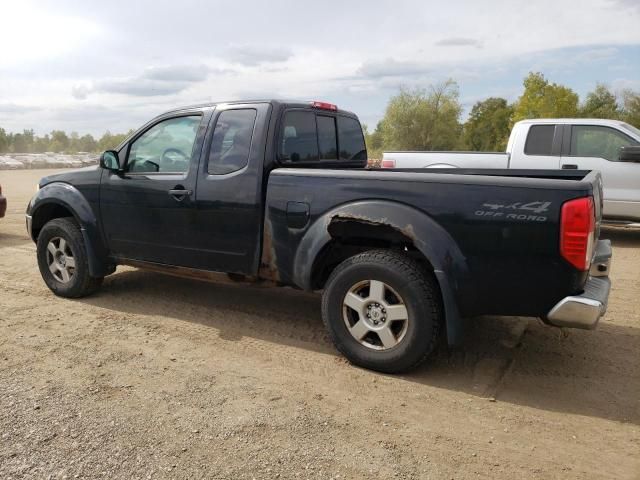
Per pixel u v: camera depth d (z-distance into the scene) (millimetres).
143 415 3230
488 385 3695
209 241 4590
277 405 3375
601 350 4293
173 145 4832
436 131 49594
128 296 5660
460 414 3303
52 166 45219
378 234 3863
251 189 4305
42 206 5656
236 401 3420
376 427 3137
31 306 5316
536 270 3385
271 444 2945
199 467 2734
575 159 8750
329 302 3988
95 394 3488
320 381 3727
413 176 3699
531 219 3354
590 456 2873
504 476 2695
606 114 53812
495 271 3479
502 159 9234
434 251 3572
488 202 3463
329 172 3990
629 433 3102
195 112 4727
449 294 3566
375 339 3963
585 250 3283
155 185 4801
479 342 4445
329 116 5164
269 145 4301
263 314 5145
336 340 4004
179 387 3602
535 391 3617
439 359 4117
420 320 3654
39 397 3438
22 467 2719
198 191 4559
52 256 5617
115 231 5168
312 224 4039
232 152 4441
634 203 8438
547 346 4371
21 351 4180
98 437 2992
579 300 3320
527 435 3076
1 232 9914
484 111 64812
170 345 4348
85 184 5285
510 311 3529
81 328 4707
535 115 49938
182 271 4867
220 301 5527
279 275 4289
